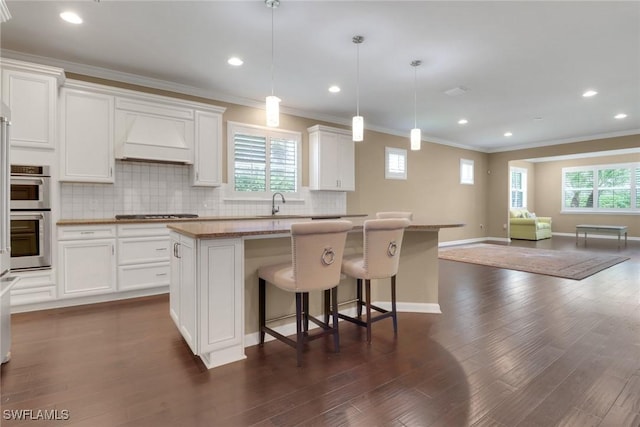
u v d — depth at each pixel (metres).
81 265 3.42
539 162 11.22
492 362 2.24
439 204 8.16
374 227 2.51
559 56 3.55
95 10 2.71
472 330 2.82
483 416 1.67
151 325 2.91
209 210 4.68
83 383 1.97
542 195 11.17
